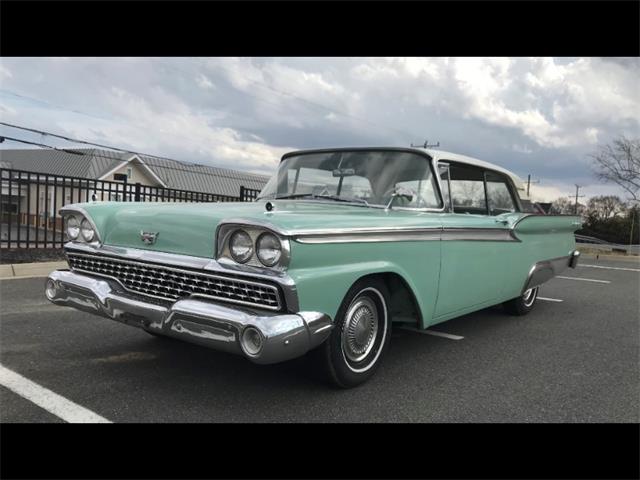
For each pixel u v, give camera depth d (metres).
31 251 8.90
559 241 5.89
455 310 4.09
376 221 3.14
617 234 36.16
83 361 3.63
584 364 4.10
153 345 4.05
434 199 3.96
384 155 4.03
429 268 3.60
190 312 2.64
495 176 4.87
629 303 7.32
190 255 2.82
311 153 4.36
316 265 2.69
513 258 4.82
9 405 2.85
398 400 3.13
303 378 3.40
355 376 3.19
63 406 2.85
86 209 3.38
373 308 3.30
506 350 4.44
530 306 6.08
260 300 2.59
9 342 4.04
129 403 2.92
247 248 2.59
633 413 3.09
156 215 3.04
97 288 3.14
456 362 4.00
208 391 3.13
